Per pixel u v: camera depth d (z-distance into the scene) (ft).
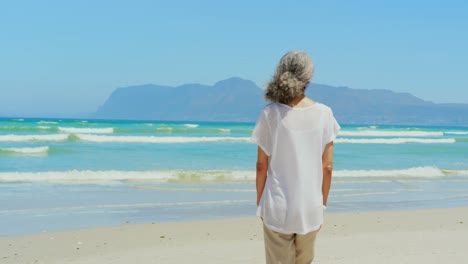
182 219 32.65
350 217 33.60
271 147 10.71
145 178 52.39
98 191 43.80
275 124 10.62
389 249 22.54
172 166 63.31
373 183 53.98
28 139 103.24
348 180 55.72
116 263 20.66
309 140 10.57
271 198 10.66
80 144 97.76
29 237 26.35
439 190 50.70
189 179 52.65
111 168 60.08
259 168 10.87
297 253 11.19
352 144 128.26
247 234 27.99
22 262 21.39
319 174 10.74
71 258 21.99
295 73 10.55
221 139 118.01
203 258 21.33
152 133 146.00
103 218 32.45
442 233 27.20
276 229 10.61
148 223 30.55
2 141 100.22
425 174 63.98
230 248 23.57
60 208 35.58
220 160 71.92
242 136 136.98
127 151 84.58
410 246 23.26
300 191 10.52
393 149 111.96
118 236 26.89
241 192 45.03
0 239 25.80
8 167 59.31
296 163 10.52
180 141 113.70
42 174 51.93
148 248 24.04
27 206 36.04
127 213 34.32
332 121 10.88
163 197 41.45
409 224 31.45
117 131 142.00
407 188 51.31
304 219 10.54
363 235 26.91
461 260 20.08
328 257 20.94
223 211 35.81
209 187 47.62
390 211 36.40
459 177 62.64
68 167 60.34
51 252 23.20
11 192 42.16
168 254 22.26
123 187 46.47
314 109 10.68
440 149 115.65
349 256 21.04
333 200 42.09
